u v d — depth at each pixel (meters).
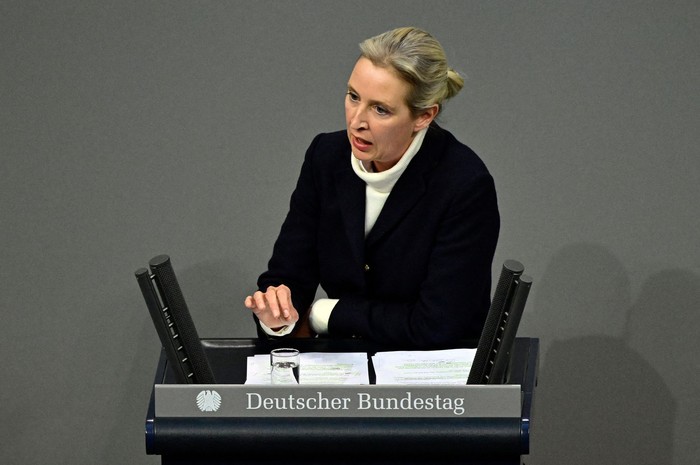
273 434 9.03
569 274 15.02
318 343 10.77
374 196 11.10
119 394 15.37
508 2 15.05
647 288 14.91
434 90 10.18
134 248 15.41
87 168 15.41
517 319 8.89
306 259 11.76
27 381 15.37
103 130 15.42
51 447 15.40
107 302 15.37
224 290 15.48
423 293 10.88
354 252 11.13
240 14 15.34
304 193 11.67
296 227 11.77
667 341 14.90
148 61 15.40
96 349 15.37
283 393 9.01
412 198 10.94
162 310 9.10
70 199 15.39
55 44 15.41
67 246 15.38
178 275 15.45
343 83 15.34
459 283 10.81
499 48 15.09
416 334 10.77
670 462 14.98
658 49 14.84
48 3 15.42
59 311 15.34
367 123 10.25
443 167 10.95
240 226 15.45
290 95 15.38
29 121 15.41
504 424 8.95
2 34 15.41
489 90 15.10
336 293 11.70
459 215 10.80
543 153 15.05
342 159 11.31
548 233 15.05
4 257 15.36
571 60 14.99
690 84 14.79
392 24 15.24
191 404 9.03
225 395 9.02
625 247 14.92
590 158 14.97
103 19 15.41
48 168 15.38
